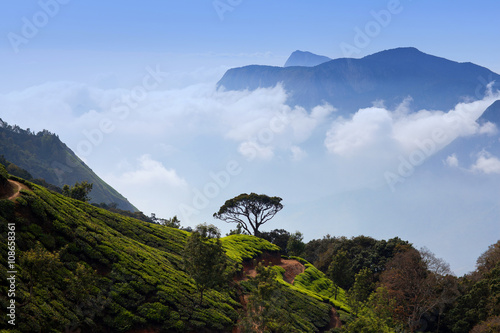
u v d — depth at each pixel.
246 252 96.19
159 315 47.25
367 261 104.88
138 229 71.56
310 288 94.19
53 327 37.78
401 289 83.38
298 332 57.88
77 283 41.09
